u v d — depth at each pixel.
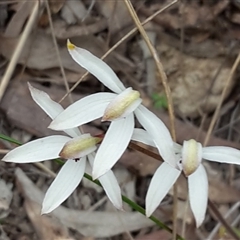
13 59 0.21
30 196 0.22
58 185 0.14
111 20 0.24
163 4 0.25
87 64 0.14
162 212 0.23
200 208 0.15
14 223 0.21
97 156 0.13
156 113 0.24
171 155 0.13
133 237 0.23
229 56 0.25
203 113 0.25
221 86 0.25
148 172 0.23
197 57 0.25
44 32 0.23
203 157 0.15
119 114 0.13
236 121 0.25
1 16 0.23
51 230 0.21
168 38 0.25
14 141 0.17
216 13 0.25
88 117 0.14
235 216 0.24
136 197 0.23
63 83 0.23
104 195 0.23
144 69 0.25
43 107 0.15
